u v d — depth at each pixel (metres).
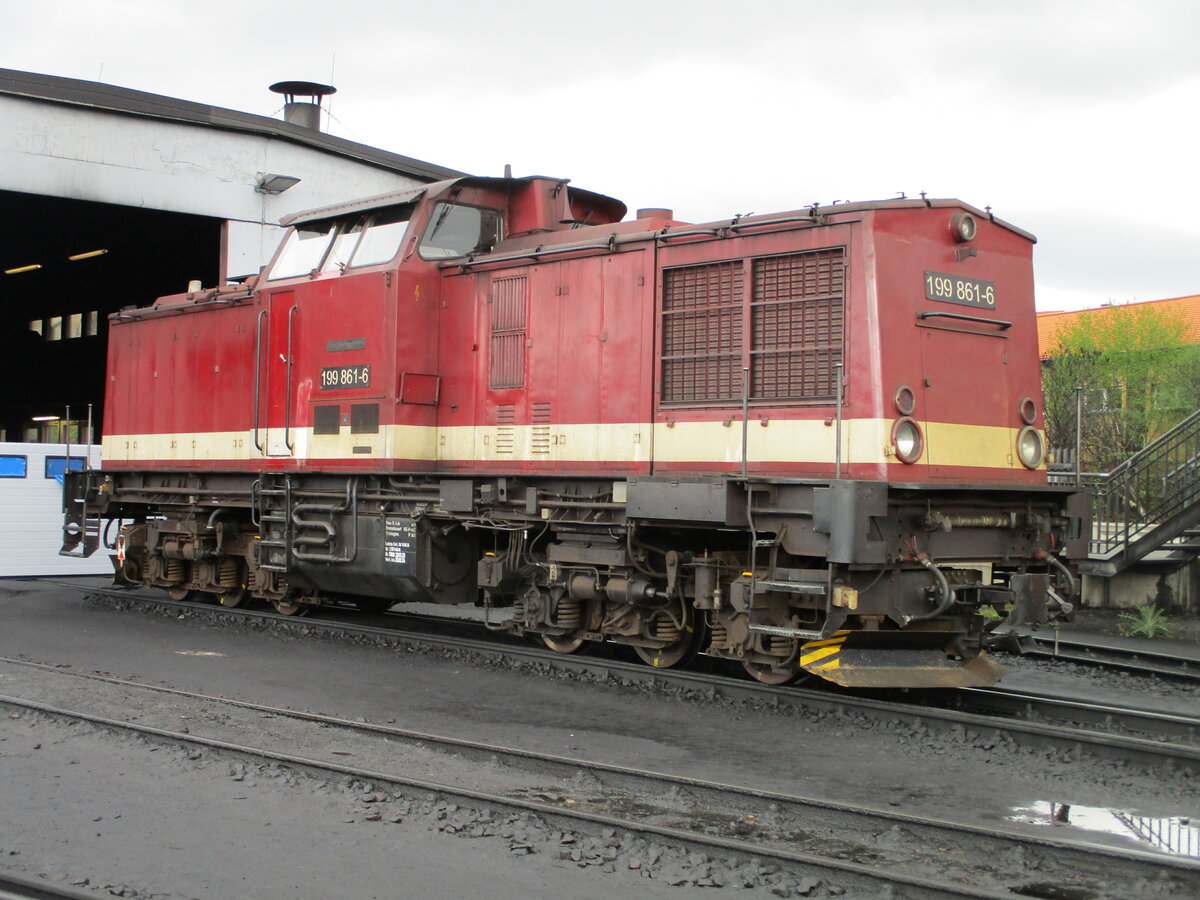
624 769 6.16
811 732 7.36
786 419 8.12
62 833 5.28
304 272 11.34
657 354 8.91
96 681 8.69
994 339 8.56
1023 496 8.50
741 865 4.88
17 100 17.25
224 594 13.15
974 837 5.16
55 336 36.84
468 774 6.32
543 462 9.60
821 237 8.02
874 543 7.30
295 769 6.25
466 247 10.79
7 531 17.16
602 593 9.18
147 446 13.37
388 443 10.23
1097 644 11.87
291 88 23.05
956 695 8.45
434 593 10.38
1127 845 5.23
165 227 24.75
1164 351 26.66
